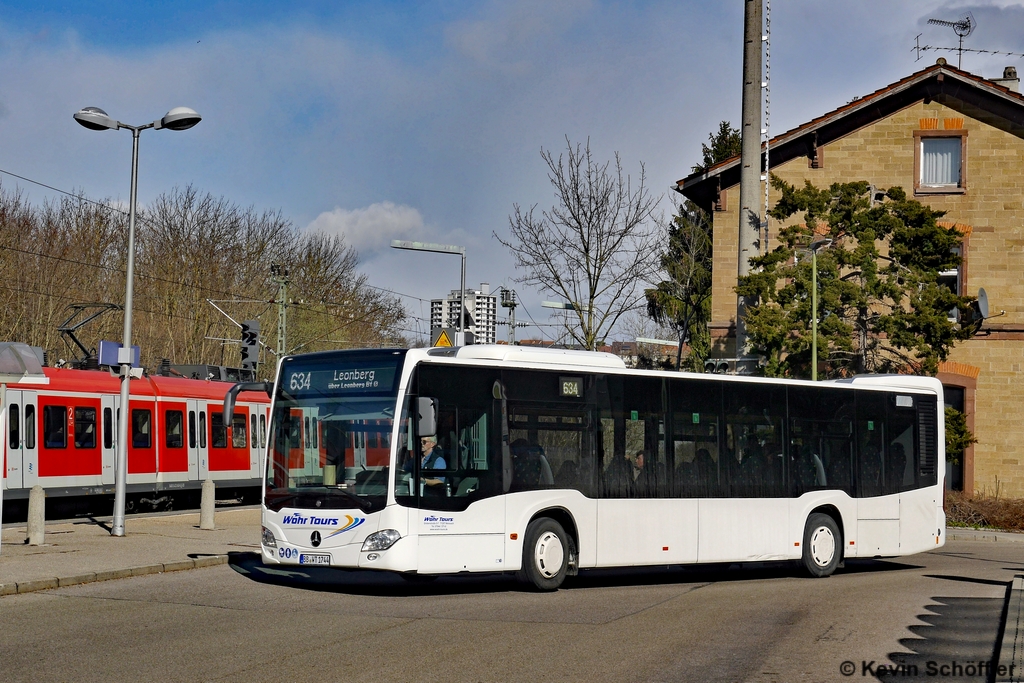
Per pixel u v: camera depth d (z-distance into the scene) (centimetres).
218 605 1231
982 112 3250
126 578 1466
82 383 2553
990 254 3238
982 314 2873
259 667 867
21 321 4381
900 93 3272
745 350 2952
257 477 3234
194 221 5756
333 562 1297
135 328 5150
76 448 2505
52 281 4506
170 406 2856
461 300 2661
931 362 2855
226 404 1421
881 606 1294
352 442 1321
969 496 3112
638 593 1439
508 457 1382
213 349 5500
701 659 927
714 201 3388
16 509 2423
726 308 3344
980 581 1652
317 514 1311
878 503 1788
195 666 870
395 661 898
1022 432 3183
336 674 842
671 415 1559
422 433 1275
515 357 1416
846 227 2941
